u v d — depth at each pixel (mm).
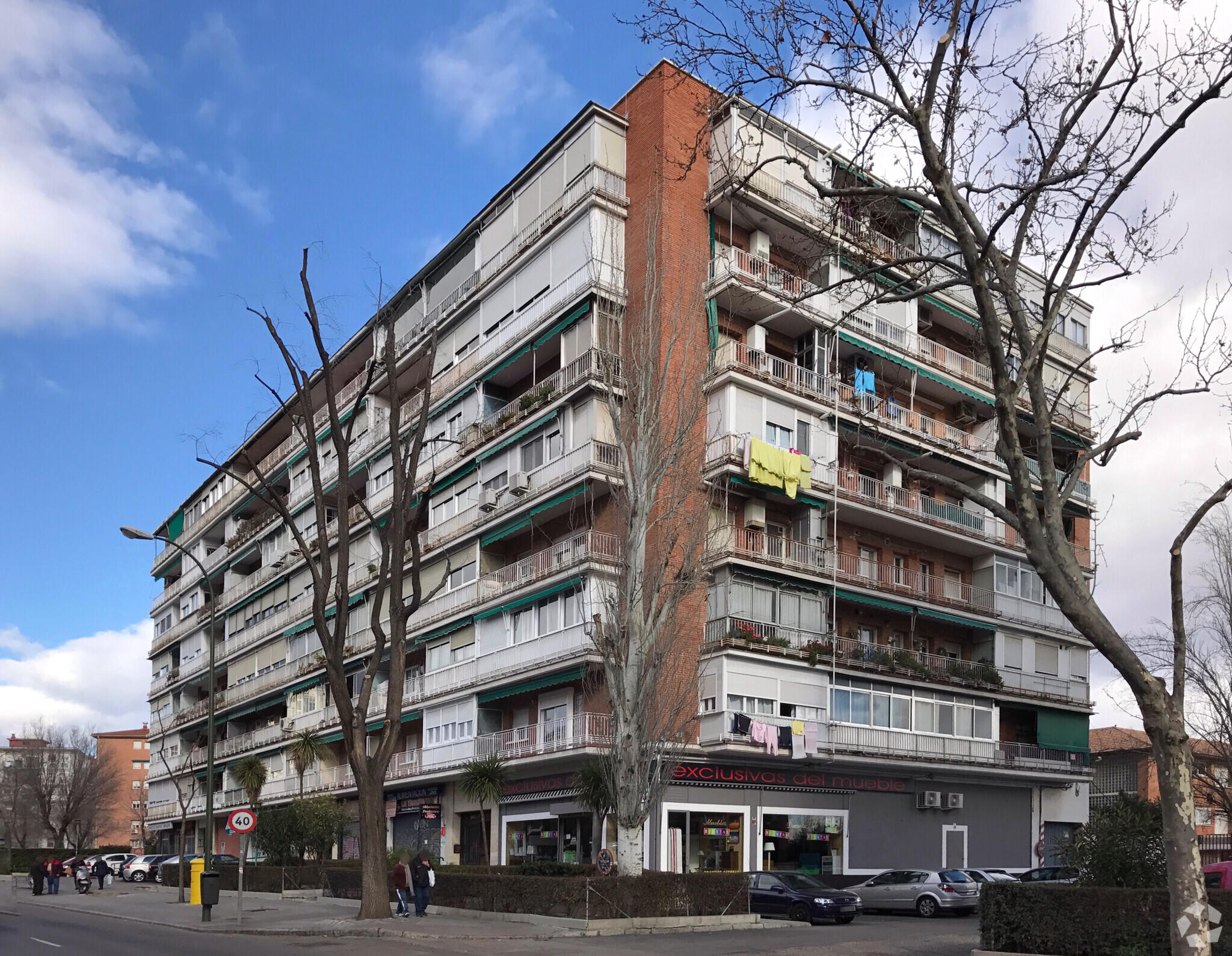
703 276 31625
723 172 31656
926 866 34594
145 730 132500
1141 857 18406
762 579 30906
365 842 23891
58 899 36750
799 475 31750
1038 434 10945
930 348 37719
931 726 34500
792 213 32625
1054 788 39375
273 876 35188
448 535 36438
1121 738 50406
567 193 33406
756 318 33375
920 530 35812
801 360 34531
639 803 23766
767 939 19969
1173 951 9289
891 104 11344
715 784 29672
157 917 26875
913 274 13039
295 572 49594
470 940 19391
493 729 33844
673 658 26203
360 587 42625
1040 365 11125
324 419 48375
